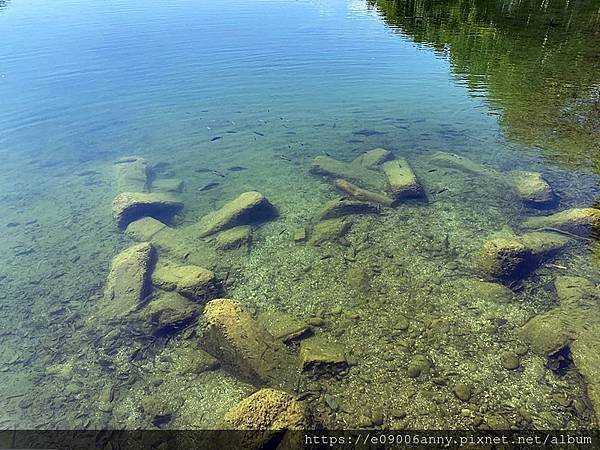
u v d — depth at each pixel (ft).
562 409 26.11
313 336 32.27
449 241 41.93
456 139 63.00
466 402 26.89
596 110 68.95
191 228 44.98
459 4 156.25
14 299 37.27
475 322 32.68
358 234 43.65
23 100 77.92
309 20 135.23
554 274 36.58
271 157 60.34
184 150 62.64
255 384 28.73
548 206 45.83
